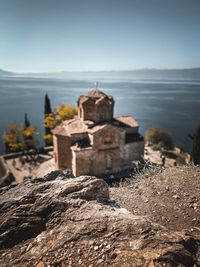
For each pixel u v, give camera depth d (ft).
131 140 140.05
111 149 132.05
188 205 40.81
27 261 25.21
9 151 202.39
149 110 486.79
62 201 32.68
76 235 26.76
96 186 37.17
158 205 41.81
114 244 24.44
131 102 614.34
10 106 503.20
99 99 131.44
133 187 51.44
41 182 41.73
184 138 284.61
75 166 125.80
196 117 411.34
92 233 26.55
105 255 23.47
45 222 30.63
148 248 23.03
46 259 24.71
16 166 156.87
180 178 50.65
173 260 21.52
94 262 23.02
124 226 26.48
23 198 34.76
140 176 58.90
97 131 125.29
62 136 129.49
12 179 134.10
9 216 31.65
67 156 132.26
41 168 148.56
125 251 23.22
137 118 404.16
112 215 28.91
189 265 21.97
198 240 27.91
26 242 28.48
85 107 132.77
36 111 443.73
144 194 46.65
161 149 182.91
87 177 38.78
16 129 195.62
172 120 386.93
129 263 21.66
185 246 24.36
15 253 27.04
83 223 28.35
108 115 137.69
